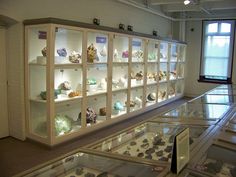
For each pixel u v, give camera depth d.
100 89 5.17
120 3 6.20
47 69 3.88
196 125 2.34
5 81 4.46
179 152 1.38
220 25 8.36
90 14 5.33
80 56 4.49
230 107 3.16
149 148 1.94
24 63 4.22
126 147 1.97
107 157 1.76
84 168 1.67
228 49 8.32
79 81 4.73
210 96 4.01
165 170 1.45
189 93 9.12
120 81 5.74
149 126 2.41
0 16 3.95
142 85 6.34
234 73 8.31
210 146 1.80
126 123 5.62
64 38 4.60
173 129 2.30
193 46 8.91
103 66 5.11
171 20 8.78
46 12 4.44
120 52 5.96
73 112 4.87
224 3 7.30
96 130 4.93
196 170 1.44
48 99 3.94
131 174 1.55
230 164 1.66
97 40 5.10
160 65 7.45
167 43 7.36
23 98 4.29
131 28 6.57
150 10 7.16
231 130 2.15
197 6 7.16
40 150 3.98
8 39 4.34
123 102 6.02
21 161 3.56
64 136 4.21
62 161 1.71
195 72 8.96
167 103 7.78
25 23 4.08
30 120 4.32
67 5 4.79
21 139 4.37
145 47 6.25
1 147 4.09
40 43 4.33
